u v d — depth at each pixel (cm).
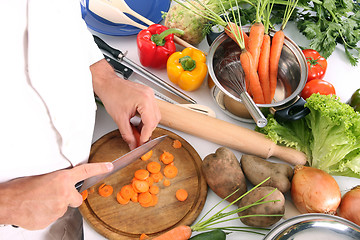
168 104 116
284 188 101
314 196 97
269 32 125
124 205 101
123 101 101
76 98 83
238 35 116
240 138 112
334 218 88
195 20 129
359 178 109
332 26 133
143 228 98
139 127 111
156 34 127
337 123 102
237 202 104
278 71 124
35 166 82
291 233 86
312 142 110
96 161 109
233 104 115
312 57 129
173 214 100
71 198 82
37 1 66
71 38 78
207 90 129
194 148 116
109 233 96
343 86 133
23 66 69
